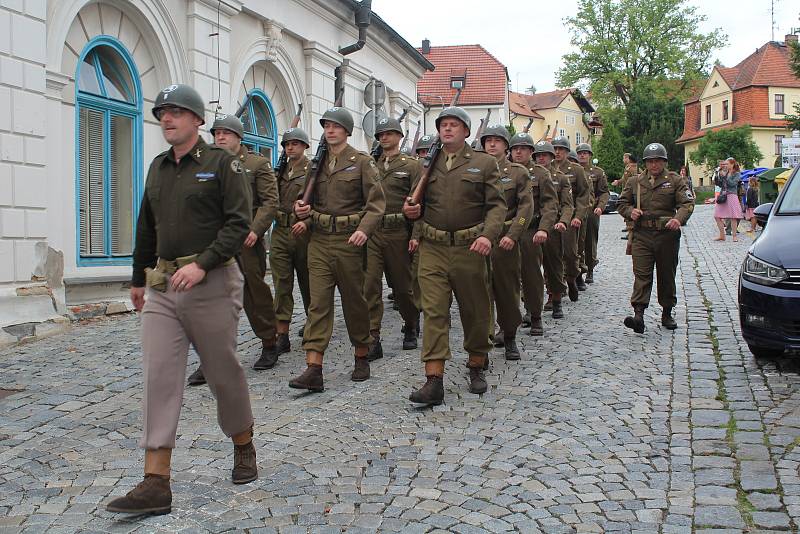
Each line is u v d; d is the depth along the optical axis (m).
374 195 6.47
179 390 4.06
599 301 11.19
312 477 4.52
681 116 61.81
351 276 6.54
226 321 4.14
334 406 5.98
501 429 5.40
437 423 5.55
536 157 9.59
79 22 9.91
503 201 6.02
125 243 10.93
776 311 6.64
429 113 35.72
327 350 8.10
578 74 59.06
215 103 12.28
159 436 3.96
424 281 6.08
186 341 4.12
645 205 8.67
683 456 4.80
